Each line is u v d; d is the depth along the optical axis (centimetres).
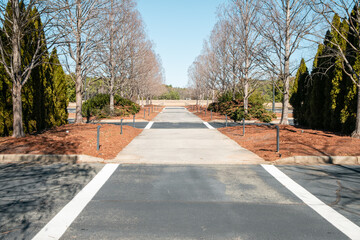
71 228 448
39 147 1049
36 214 504
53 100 1803
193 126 2220
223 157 992
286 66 1841
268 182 714
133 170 831
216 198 595
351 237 422
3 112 1323
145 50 3716
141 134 1658
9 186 666
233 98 3422
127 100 3550
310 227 456
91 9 1870
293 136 1334
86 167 861
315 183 704
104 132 1541
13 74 1239
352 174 787
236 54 2970
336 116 1524
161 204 558
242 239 414
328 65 1608
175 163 920
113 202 568
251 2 2442
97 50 1981
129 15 2862
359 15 1253
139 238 415
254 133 1574
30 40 1489
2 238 413
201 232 436
